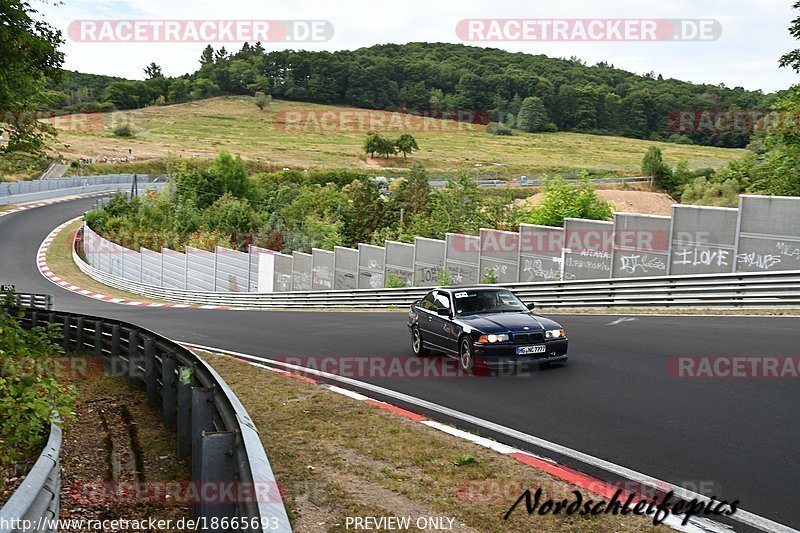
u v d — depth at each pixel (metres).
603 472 6.91
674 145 138.50
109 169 104.69
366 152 120.19
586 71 168.00
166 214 63.50
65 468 8.12
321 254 33.69
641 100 145.50
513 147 132.88
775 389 9.64
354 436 8.37
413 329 14.66
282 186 78.31
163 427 9.88
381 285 29.97
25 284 46.72
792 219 16.38
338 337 18.11
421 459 7.39
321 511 6.07
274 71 164.88
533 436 8.23
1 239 61.41
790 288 16.08
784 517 5.69
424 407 9.94
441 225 41.06
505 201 40.09
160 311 32.38
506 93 150.50
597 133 150.00
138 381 12.60
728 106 133.75
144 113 152.50
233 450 5.07
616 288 19.80
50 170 98.81
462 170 44.03
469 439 8.10
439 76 153.75
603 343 13.90
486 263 24.73
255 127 143.38
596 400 9.70
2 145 14.75
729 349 12.32
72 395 8.26
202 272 43.97
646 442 7.78
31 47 13.58
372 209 63.34
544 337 11.77
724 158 117.56
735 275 17.05
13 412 7.22
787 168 28.81
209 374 7.31
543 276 22.62
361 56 161.25
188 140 128.12
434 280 27.03
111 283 49.97
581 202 32.66
